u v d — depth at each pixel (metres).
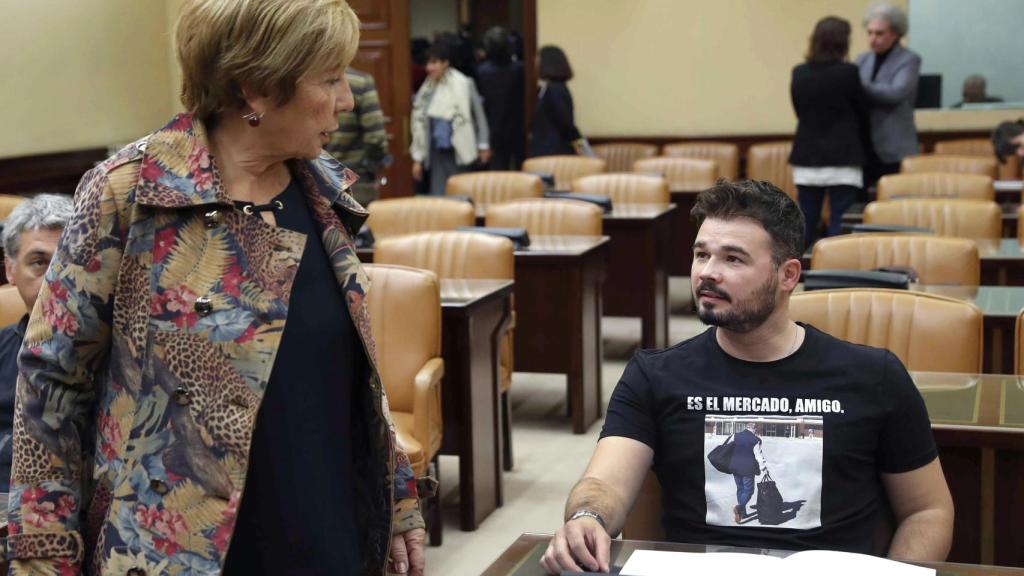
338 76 1.41
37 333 1.34
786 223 1.84
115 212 1.35
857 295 2.70
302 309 1.44
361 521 1.57
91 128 7.71
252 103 1.37
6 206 5.23
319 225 1.50
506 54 9.27
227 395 1.35
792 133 9.20
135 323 1.35
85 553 1.40
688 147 8.82
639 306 5.59
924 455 1.88
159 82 8.53
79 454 1.38
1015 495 2.18
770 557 1.48
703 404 1.89
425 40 10.72
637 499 2.07
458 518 3.77
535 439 4.61
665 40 9.40
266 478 1.42
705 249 1.86
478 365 3.65
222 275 1.37
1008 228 5.21
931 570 1.44
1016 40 8.58
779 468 1.84
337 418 1.48
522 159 9.57
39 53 7.17
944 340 2.61
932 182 5.45
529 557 1.60
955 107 8.77
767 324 1.87
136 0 8.23
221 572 1.34
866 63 6.63
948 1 8.68
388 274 3.26
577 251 4.53
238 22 1.33
